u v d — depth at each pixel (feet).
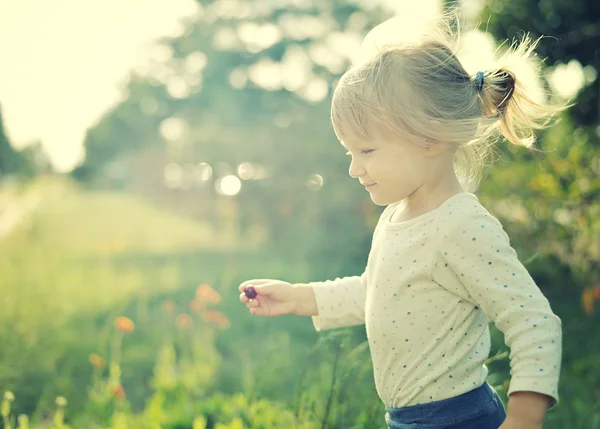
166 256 35.27
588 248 16.84
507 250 4.91
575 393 10.96
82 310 19.69
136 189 73.87
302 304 6.26
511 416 4.54
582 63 22.41
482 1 22.15
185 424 10.57
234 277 26.91
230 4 55.83
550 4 21.43
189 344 16.26
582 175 16.26
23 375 12.83
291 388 12.25
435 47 5.32
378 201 5.29
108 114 72.49
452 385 5.10
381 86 5.03
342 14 51.26
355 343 13.52
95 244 38.93
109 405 11.19
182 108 61.98
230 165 44.01
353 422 8.36
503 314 4.77
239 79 54.13
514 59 5.63
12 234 33.83
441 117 5.02
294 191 36.37
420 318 5.13
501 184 16.98
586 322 15.03
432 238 5.05
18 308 18.37
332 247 31.55
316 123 38.75
